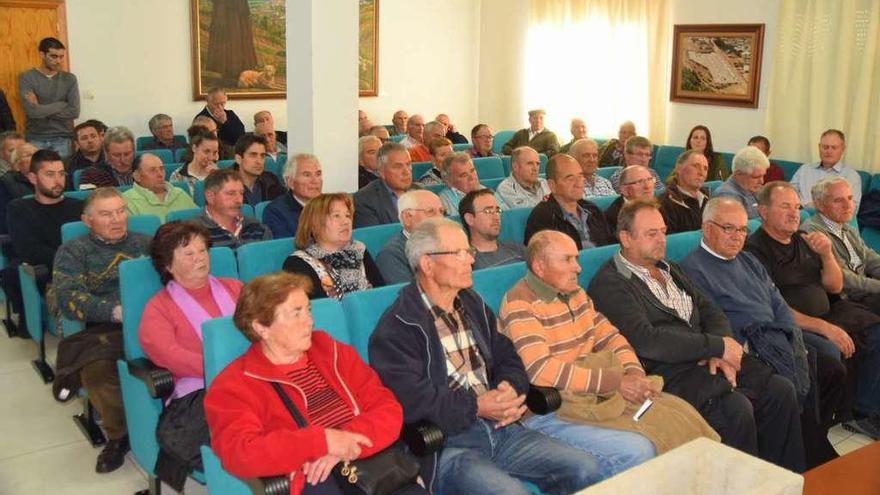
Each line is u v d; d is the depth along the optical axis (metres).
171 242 2.57
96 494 2.86
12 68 6.90
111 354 2.90
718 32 7.30
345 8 4.56
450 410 2.20
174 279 2.63
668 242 3.44
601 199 4.43
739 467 1.51
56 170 3.94
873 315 3.45
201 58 7.82
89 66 7.27
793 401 2.84
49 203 4.01
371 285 3.11
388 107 9.21
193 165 5.05
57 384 2.90
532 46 9.08
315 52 4.51
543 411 2.39
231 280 2.81
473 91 9.90
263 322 2.05
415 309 2.32
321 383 2.16
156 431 2.44
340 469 1.98
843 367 3.21
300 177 3.86
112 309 3.00
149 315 2.54
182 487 2.42
